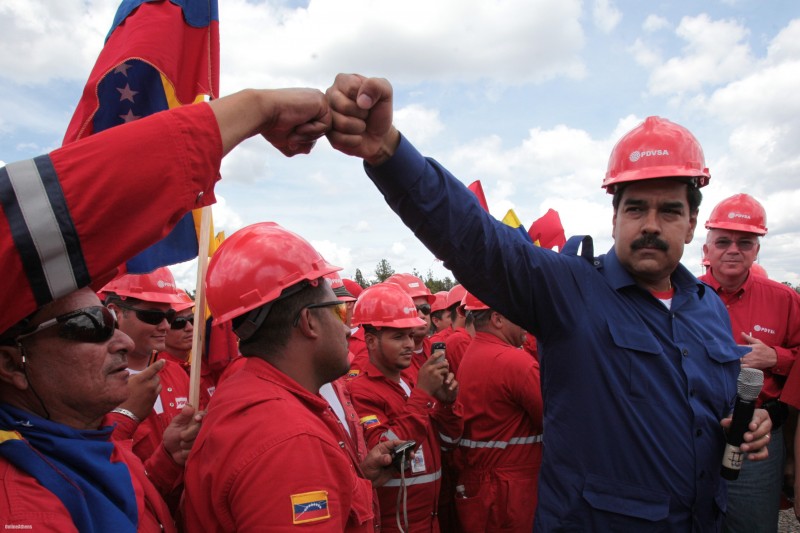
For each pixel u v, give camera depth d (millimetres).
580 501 1871
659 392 1847
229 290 1735
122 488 1344
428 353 5863
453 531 3793
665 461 1815
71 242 1041
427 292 6309
